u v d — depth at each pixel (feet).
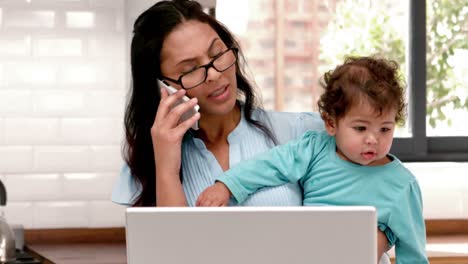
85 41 11.07
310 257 4.71
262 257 4.71
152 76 6.64
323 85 6.70
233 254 4.72
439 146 12.08
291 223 4.69
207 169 6.67
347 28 18.76
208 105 6.41
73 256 9.45
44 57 11.02
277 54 28.66
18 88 10.98
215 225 4.70
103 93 11.12
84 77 11.08
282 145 6.64
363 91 6.18
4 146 10.98
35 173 11.03
